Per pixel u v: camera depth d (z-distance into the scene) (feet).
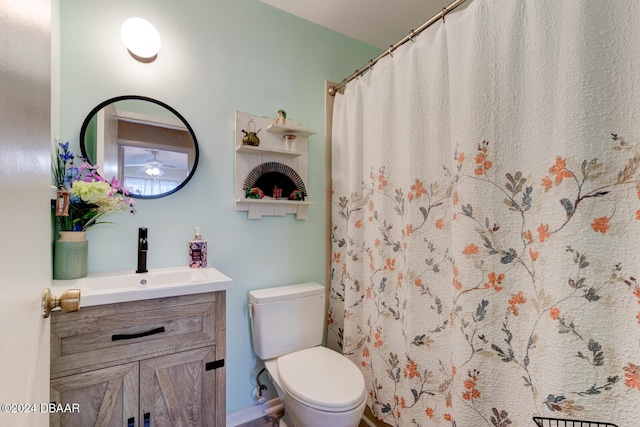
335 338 6.22
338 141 6.17
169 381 3.60
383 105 4.99
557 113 2.97
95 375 3.21
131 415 3.39
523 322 3.26
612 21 2.68
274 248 5.76
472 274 3.55
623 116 2.61
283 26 5.87
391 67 4.92
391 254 4.92
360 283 5.52
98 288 3.91
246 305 5.46
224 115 5.25
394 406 4.77
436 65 4.13
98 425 3.22
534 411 3.13
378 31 6.54
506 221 3.37
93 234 4.29
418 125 4.38
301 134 5.84
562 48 2.93
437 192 4.18
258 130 5.52
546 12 3.09
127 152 4.48
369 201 5.31
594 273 2.73
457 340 3.66
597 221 2.72
